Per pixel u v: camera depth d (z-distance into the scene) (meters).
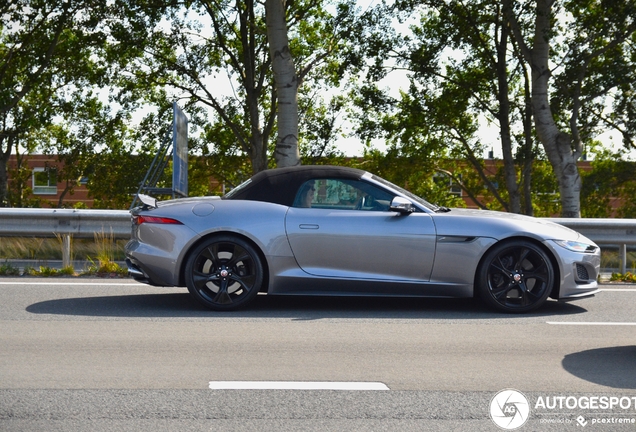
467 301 8.04
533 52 21.70
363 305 7.66
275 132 38.25
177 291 8.42
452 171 41.31
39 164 54.94
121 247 11.41
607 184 39.94
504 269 7.28
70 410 3.99
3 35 35.62
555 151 21.25
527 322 6.84
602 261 11.94
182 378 4.70
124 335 6.02
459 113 32.84
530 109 32.97
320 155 35.25
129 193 34.47
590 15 24.34
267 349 5.56
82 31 29.67
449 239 7.23
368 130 33.84
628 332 6.40
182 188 14.18
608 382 4.72
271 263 7.16
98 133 35.22
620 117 28.19
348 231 7.17
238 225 7.16
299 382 4.62
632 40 29.33
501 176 40.62
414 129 33.75
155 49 32.41
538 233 7.30
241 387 4.50
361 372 4.89
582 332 6.38
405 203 7.18
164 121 33.16
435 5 28.75
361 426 3.78
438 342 5.89
